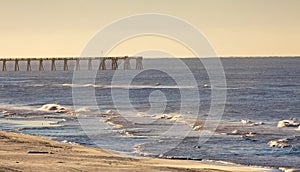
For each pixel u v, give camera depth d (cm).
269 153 7550
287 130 10262
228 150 7756
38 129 10094
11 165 5272
